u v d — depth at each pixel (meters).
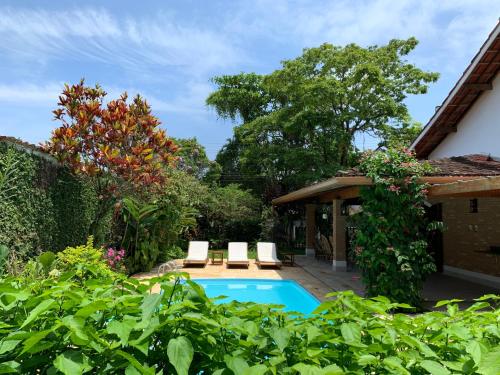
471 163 9.95
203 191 20.00
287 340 1.66
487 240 10.97
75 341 1.52
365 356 1.61
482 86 10.77
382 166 8.07
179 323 1.70
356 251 8.35
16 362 1.55
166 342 1.67
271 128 25.03
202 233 22.00
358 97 22.97
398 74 23.28
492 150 10.81
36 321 1.73
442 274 12.80
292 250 21.47
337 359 1.73
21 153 7.54
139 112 11.92
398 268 7.92
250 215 22.20
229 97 27.97
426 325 1.91
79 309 1.73
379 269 8.10
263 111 28.97
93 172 10.12
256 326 1.75
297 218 22.56
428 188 7.96
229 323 1.75
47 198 8.61
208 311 1.84
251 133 26.25
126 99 11.80
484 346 1.62
